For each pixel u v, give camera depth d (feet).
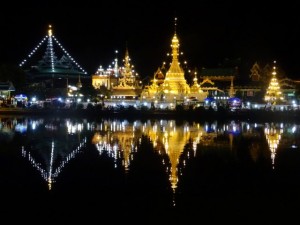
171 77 364.58
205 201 92.27
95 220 81.56
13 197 94.48
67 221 81.15
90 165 126.00
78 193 97.19
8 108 334.65
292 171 119.55
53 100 378.53
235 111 286.25
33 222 80.74
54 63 498.28
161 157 138.72
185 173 116.26
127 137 187.01
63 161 131.64
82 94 391.65
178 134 199.11
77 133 201.46
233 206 89.10
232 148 157.38
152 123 259.39
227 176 113.09
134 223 80.18
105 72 472.85
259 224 79.71
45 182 106.63
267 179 110.42
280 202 91.81
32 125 242.58
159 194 96.48
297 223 80.18
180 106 300.61
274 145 165.07
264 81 422.00
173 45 369.71
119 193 97.50
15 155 141.79
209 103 344.28
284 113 278.05
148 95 368.68
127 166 124.57
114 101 373.81
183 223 80.28
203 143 169.68
